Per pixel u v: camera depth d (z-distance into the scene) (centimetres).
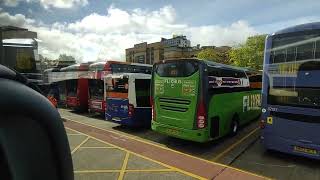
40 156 91
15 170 86
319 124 732
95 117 1677
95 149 917
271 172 729
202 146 982
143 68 1847
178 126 946
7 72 87
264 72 835
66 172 101
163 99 991
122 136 1128
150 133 1199
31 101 88
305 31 761
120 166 752
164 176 681
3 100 79
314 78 739
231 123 1095
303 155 759
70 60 1975
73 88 1905
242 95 1212
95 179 661
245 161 820
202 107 890
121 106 1262
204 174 695
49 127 94
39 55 558
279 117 801
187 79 921
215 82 956
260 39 4716
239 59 4900
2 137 83
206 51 5922
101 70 1614
